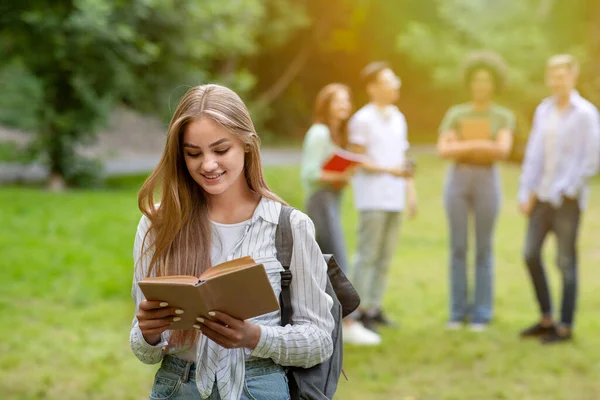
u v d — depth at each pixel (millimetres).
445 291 9281
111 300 8391
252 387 2441
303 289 2494
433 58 29781
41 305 8016
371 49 37500
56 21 15461
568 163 6652
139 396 5500
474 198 7430
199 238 2504
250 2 19672
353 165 6301
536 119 6898
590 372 6082
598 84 25188
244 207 2564
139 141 27562
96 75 16641
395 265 10938
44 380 5730
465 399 5504
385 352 6574
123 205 15109
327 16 37125
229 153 2432
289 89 39250
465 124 7352
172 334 2465
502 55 27297
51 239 11297
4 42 16078
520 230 14398
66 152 18031
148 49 16484
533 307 8430
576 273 6875
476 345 6797
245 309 2246
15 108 20703
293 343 2396
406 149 7266
